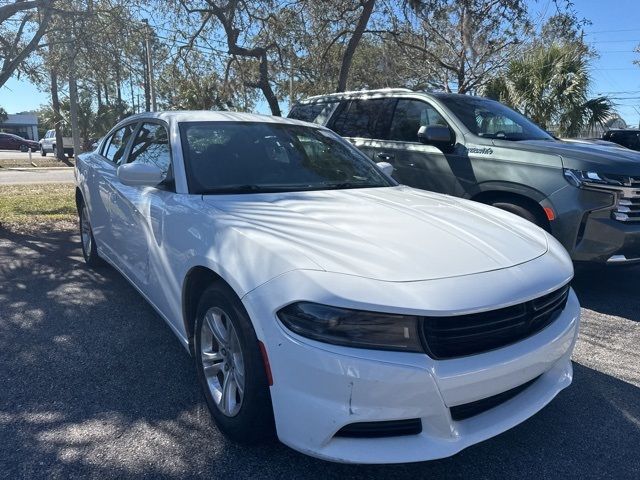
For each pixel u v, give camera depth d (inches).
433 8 452.8
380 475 97.0
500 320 88.7
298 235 98.6
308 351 82.4
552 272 100.8
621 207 176.6
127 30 345.1
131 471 95.3
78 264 227.0
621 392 128.8
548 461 102.2
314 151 156.6
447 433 84.7
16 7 287.0
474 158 205.5
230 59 511.5
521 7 466.0
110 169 179.5
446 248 98.3
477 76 596.1
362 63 647.1
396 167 234.8
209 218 109.6
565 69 517.7
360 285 84.0
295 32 475.5
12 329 156.6
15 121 3061.0
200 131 143.9
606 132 695.7
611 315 181.6
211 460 99.0
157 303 135.0
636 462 102.3
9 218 329.1
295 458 100.2
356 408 81.2
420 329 82.3
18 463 96.4
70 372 131.0
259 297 88.6
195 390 123.7
